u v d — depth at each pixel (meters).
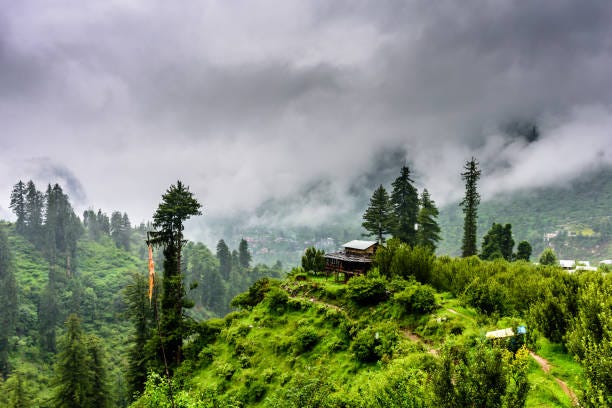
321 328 29.55
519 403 8.95
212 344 35.56
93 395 40.78
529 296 22.16
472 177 62.38
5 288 102.44
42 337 99.38
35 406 57.25
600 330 12.83
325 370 19.73
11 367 83.56
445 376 9.57
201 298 150.00
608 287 15.23
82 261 173.25
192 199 37.78
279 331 32.28
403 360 18.31
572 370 13.47
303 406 16.47
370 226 59.34
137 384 39.16
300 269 48.56
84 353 40.91
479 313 21.80
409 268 32.59
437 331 22.31
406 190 61.62
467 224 62.91
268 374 26.84
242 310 39.84
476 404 8.80
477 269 30.53
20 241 164.25
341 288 34.78
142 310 42.84
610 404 8.17
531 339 14.99
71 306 121.00
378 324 26.27
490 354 9.45
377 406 14.38
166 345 34.97
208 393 23.78
